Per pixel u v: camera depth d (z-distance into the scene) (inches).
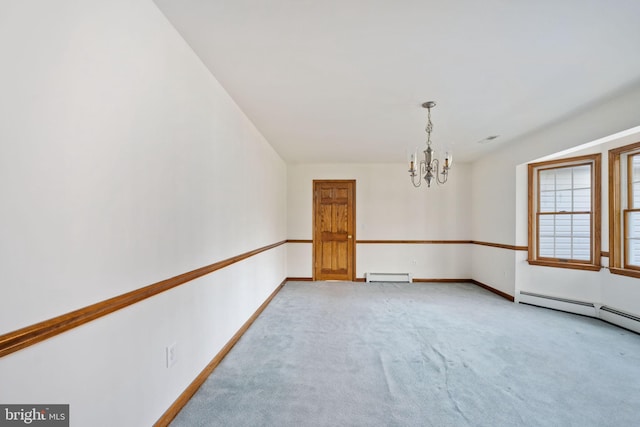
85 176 45.4
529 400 77.2
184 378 75.0
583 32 69.4
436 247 226.2
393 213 227.3
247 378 87.0
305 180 229.1
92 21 46.7
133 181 56.3
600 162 140.2
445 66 85.3
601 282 139.8
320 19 65.2
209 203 89.6
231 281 108.3
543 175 163.9
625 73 88.9
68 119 42.5
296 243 229.1
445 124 135.9
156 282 63.4
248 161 128.8
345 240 229.3
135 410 56.9
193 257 79.7
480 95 104.5
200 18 65.4
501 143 168.9
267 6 61.2
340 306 161.0
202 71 84.4
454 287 208.8
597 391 81.4
